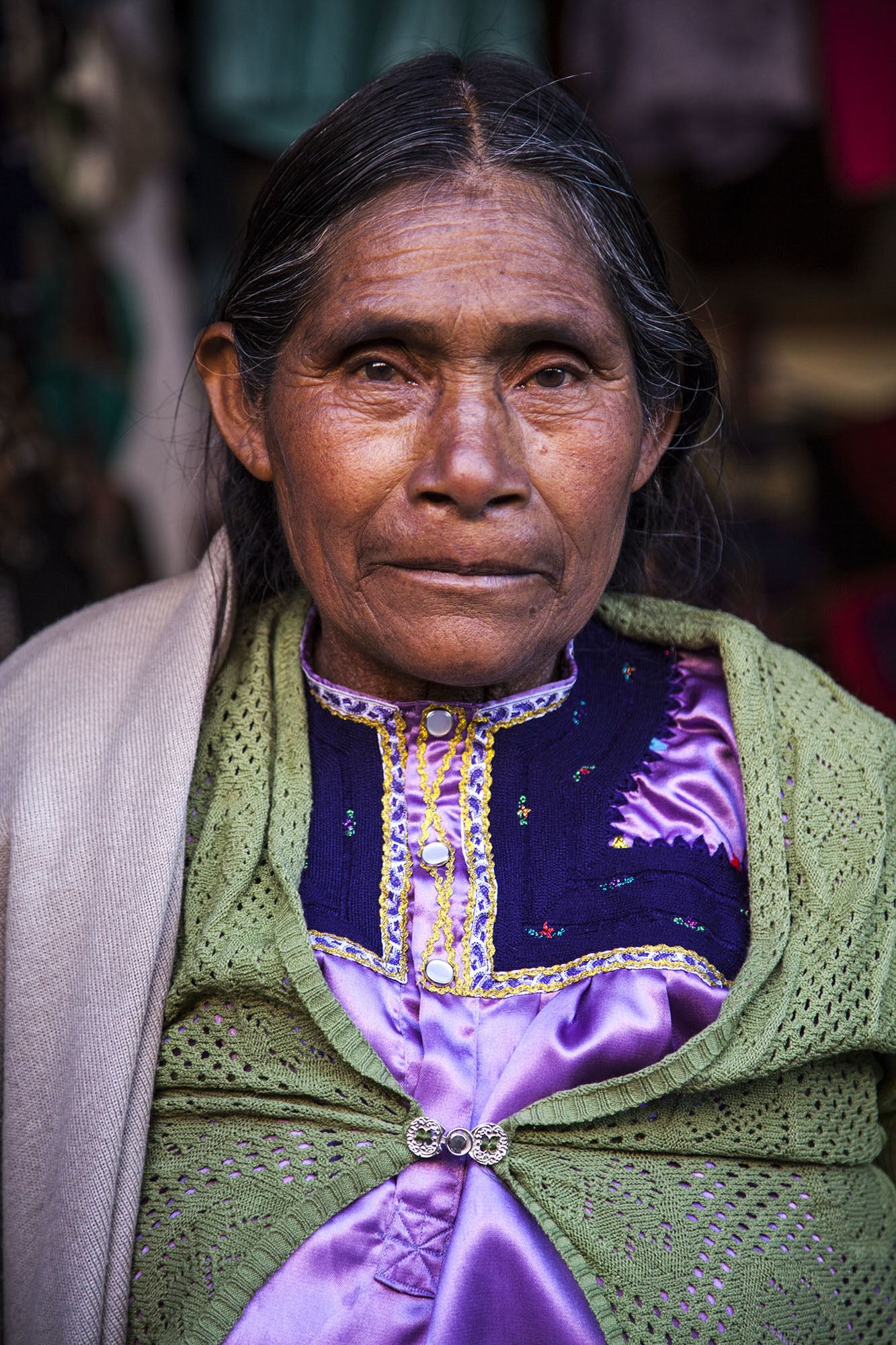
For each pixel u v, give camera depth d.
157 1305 0.96
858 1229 1.02
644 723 1.10
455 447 0.88
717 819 1.06
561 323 0.90
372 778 1.04
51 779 1.06
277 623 1.15
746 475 2.80
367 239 0.91
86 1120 0.98
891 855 1.04
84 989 1.00
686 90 2.49
